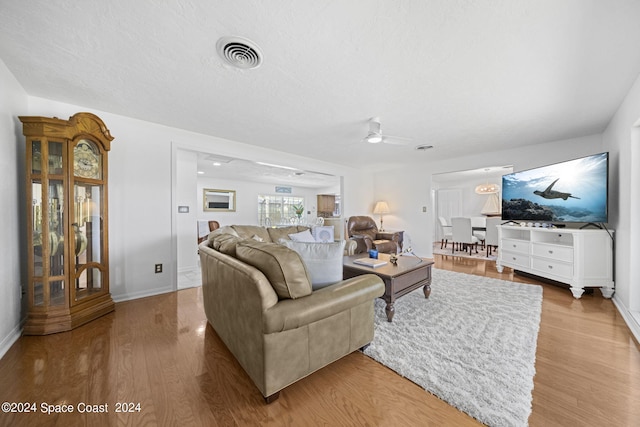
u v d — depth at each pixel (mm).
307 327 1373
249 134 3400
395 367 1543
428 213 5406
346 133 3352
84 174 2260
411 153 4531
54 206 2070
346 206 5852
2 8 1266
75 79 1989
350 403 1270
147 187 2916
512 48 1595
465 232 5711
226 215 8008
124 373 1496
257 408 1234
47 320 1971
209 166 5898
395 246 4801
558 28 1414
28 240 1960
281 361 1275
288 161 4582
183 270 4121
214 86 2094
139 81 2020
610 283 2748
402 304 2582
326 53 1647
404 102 2385
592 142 3387
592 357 1632
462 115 2699
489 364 1560
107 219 2418
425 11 1293
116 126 2707
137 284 2854
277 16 1329
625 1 1229
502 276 3730
